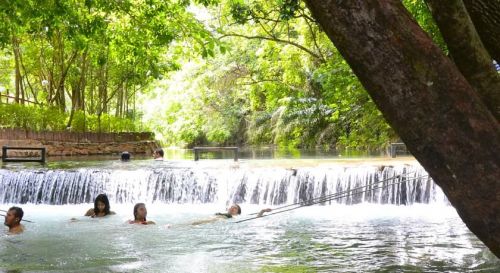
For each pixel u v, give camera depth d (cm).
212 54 1131
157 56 1262
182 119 4075
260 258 782
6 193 1441
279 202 1391
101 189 1444
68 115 2725
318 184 1381
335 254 802
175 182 1438
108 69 2867
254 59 2889
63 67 2661
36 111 2359
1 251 834
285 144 3116
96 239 927
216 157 2434
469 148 231
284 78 2317
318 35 2111
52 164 1794
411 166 1348
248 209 1299
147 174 1448
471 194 233
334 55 1584
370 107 1492
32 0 1012
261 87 2878
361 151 2502
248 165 1608
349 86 1398
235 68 3092
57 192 1434
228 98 3634
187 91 3800
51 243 894
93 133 2702
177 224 1076
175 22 1133
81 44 1134
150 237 945
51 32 1089
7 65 3008
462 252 795
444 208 1260
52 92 2739
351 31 238
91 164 1802
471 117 232
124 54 1280
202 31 1127
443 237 915
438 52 236
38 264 748
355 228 1016
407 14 240
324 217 1154
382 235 943
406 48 234
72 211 1285
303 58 2272
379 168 1353
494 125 233
